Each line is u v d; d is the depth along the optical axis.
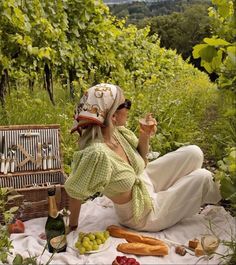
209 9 5.11
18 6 6.43
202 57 2.79
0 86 6.65
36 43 7.01
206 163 6.04
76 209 3.77
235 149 2.96
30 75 7.27
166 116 7.14
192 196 3.93
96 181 3.52
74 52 8.20
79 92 7.91
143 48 12.45
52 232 3.55
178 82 11.65
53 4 7.40
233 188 3.70
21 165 4.47
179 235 3.90
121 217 3.94
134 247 3.56
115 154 3.65
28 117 6.18
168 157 4.21
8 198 3.84
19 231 3.92
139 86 8.95
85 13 8.16
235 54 2.56
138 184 3.83
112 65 9.42
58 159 4.62
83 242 3.55
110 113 3.63
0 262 3.38
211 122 8.09
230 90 2.94
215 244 3.52
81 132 3.69
